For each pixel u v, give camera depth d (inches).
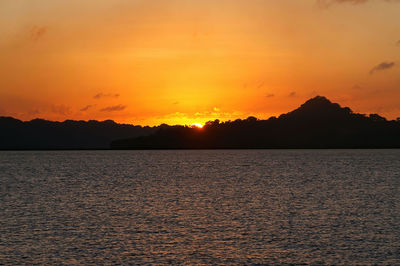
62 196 2812.5
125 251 1374.3
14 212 2117.4
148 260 1284.4
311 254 1338.6
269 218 1930.4
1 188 3371.1
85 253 1352.1
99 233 1620.3
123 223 1819.6
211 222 1839.3
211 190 3166.8
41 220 1889.8
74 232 1636.3
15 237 1551.4
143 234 1608.0
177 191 3105.3
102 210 2178.9
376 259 1285.7
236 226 1752.0
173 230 1675.7
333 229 1683.1
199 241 1499.8
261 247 1421.0
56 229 1691.7
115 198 2687.0
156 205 2361.0
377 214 2028.8
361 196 2753.4
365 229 1679.4
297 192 3004.4
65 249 1395.2
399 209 2182.6
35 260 1282.0
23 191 3139.8
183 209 2208.4
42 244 1455.5
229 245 1445.6
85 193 2989.7
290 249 1393.9
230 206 2313.0
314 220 1876.2
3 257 1309.1
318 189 3203.7
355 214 2032.5
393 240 1497.3
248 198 2664.9
